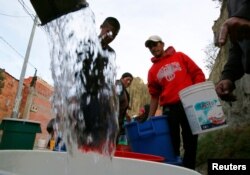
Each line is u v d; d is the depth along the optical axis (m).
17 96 15.36
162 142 2.07
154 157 1.20
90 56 1.06
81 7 0.87
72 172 0.88
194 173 0.68
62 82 1.00
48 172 0.83
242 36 0.80
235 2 0.99
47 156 0.85
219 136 3.99
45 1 0.80
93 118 1.01
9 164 0.69
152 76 2.93
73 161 0.89
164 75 2.75
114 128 1.03
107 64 1.21
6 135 2.64
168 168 0.79
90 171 0.89
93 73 1.10
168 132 2.11
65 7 0.83
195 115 2.03
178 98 2.58
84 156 0.90
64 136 0.96
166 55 2.81
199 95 2.01
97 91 1.10
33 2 0.79
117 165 0.91
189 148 2.50
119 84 3.26
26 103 20.12
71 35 0.92
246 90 4.33
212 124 1.98
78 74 1.04
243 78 4.43
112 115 1.08
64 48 0.94
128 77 4.47
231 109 4.70
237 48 1.41
